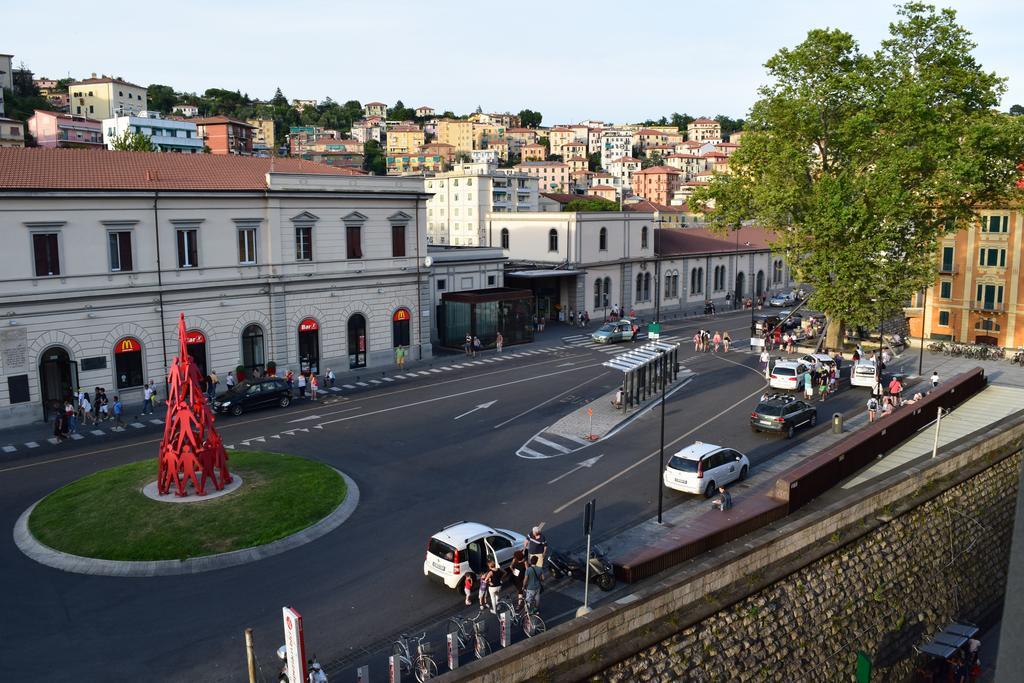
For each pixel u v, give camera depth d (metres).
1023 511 9.79
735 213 56.88
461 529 23.31
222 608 21.61
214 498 28.31
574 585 23.31
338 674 18.55
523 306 64.38
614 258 80.62
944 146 47.97
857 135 50.62
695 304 91.81
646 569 23.72
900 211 48.72
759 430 38.97
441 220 143.00
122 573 23.47
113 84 173.25
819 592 23.52
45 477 32.06
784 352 60.81
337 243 51.34
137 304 42.81
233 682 18.14
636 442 37.38
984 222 60.81
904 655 26.56
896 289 49.19
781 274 106.19
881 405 43.06
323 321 51.22
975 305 61.88
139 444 36.69
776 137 55.25
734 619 20.75
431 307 63.97
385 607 21.73
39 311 39.50
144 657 19.14
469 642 19.97
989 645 28.56
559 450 36.06
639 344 64.62
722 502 28.47
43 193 38.75
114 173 44.47
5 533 26.52
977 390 45.00
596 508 29.05
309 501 28.50
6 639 19.86
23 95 179.50
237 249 46.78
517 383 49.78
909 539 27.38
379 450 35.84
